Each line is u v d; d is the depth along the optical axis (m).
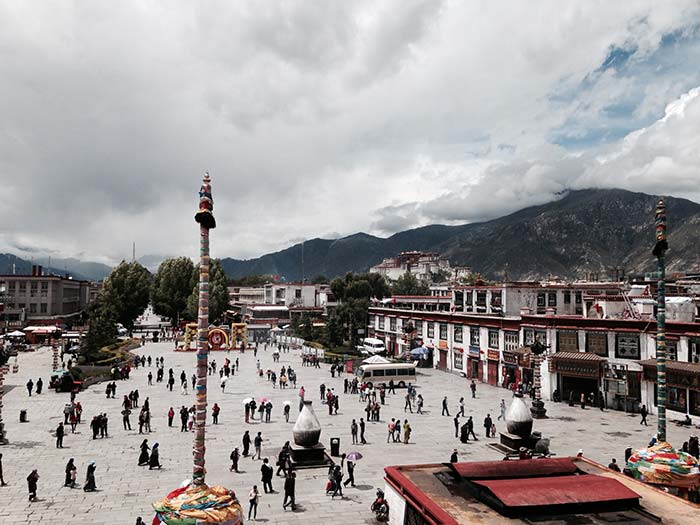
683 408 40.34
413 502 15.94
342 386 56.66
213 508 14.70
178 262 118.44
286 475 24.61
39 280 106.94
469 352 64.06
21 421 38.97
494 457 30.91
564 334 49.78
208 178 17.02
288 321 126.44
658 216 26.14
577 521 14.04
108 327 84.69
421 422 40.22
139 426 36.94
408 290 168.88
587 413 43.84
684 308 48.22
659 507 15.27
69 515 22.08
